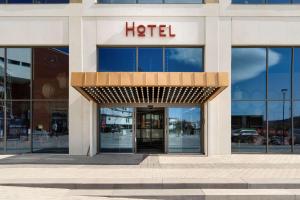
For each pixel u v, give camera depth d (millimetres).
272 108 17406
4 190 9695
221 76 12953
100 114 17578
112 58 17344
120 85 12945
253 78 17453
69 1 17266
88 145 16922
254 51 17500
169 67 17328
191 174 11500
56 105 17375
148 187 10148
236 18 17250
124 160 14820
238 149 17266
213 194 9469
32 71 17453
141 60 17328
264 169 12555
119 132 17625
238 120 17344
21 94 17469
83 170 12234
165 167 12953
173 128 17578
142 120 17594
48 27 17250
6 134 17438
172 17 17172
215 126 17000
